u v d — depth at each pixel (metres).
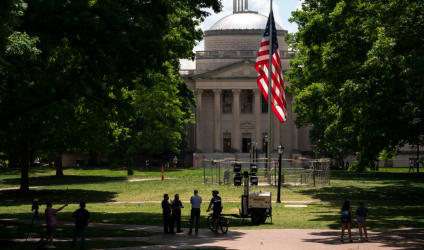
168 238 37.38
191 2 47.47
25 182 80.38
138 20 39.44
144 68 41.28
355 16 62.75
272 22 81.81
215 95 172.25
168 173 121.94
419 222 44.88
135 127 126.62
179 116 132.12
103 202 69.94
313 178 90.06
